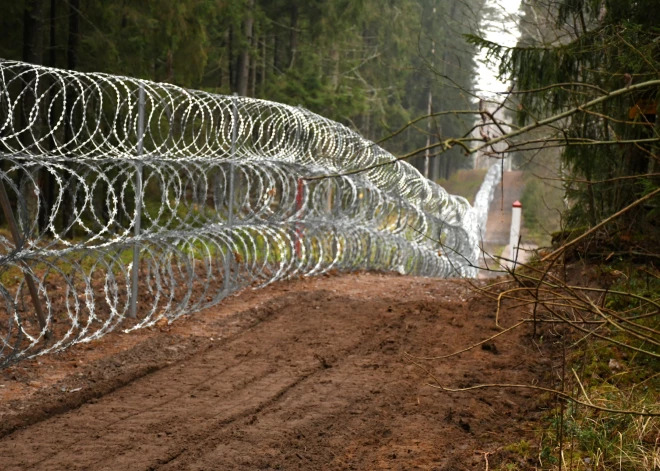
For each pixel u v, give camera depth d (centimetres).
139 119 1109
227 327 1182
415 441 727
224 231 1374
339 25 3694
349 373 955
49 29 2562
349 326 1205
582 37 1169
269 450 689
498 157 589
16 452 674
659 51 1016
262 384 899
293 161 1476
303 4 3697
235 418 777
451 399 857
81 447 689
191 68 2800
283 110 1471
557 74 1199
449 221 2230
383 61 4547
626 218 1190
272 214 1445
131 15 2592
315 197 1611
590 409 772
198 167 1222
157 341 1059
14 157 900
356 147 1667
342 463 671
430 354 1049
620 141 581
